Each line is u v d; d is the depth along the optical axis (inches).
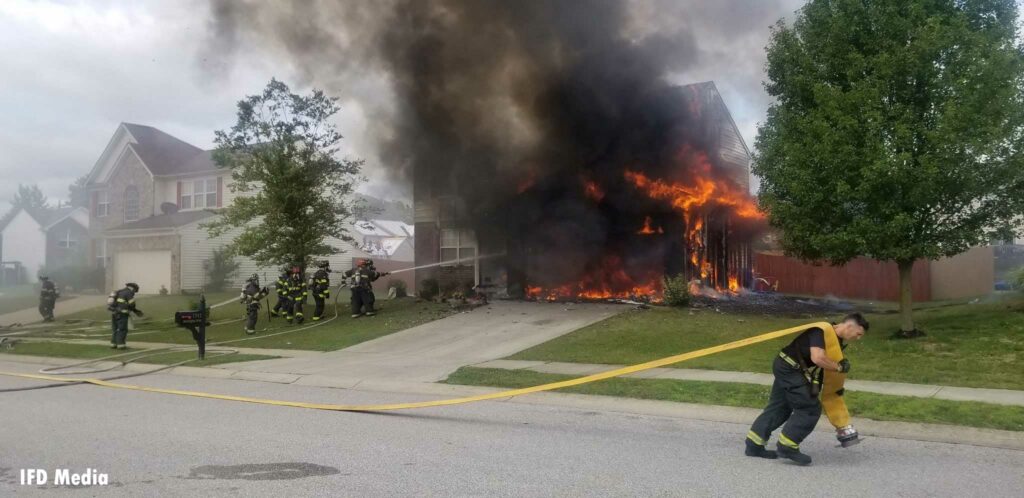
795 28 505.4
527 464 231.0
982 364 379.2
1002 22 442.6
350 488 204.4
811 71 479.5
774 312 644.1
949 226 445.4
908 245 436.5
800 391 227.1
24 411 335.6
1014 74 412.8
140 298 1052.5
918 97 438.3
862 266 888.3
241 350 575.8
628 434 278.2
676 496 195.8
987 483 208.8
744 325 565.0
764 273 960.9
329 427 294.2
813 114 460.8
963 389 330.3
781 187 485.4
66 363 540.4
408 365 464.8
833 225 459.2
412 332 607.2
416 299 821.9
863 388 337.1
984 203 442.9
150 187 1293.1
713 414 311.6
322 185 785.6
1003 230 443.8
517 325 606.2
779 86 516.1
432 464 231.6
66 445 261.9
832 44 465.7
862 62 443.8
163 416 320.8
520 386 379.6
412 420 309.3
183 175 1261.1
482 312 683.4
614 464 230.8
